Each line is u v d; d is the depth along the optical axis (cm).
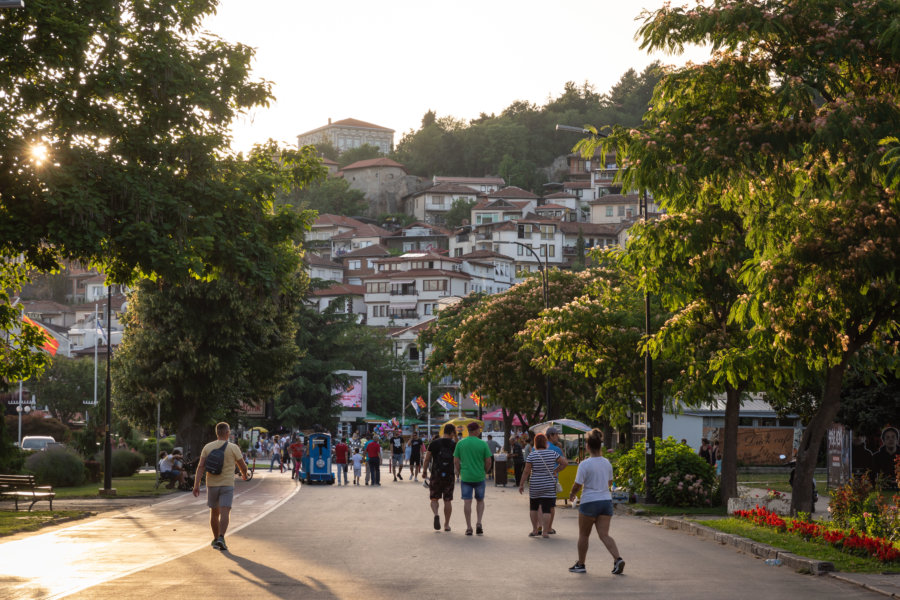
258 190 2359
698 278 2384
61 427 7944
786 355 1928
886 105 1483
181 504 3025
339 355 9581
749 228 1814
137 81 2212
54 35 2020
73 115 2044
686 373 2555
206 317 4600
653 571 1393
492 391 5306
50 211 1961
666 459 2819
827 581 1297
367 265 18125
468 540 1827
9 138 1923
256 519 2352
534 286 5262
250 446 7856
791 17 1552
